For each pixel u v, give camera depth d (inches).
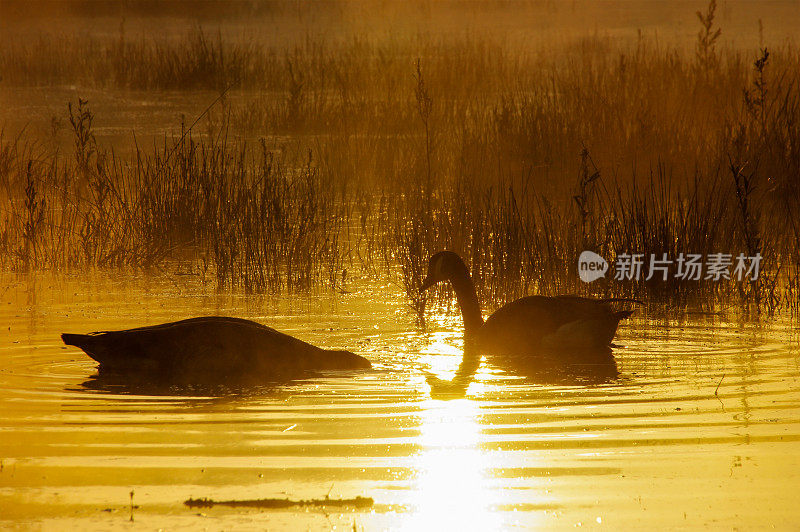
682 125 2412.6
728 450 755.4
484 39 4707.2
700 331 1202.6
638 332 1206.3
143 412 871.1
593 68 3550.7
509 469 713.6
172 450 760.3
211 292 1422.2
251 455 748.0
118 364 1008.2
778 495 661.9
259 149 2549.2
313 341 1157.7
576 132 2322.8
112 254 1622.8
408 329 1227.9
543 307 1154.7
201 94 3449.8
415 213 1852.9
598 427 815.7
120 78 3622.0
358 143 2477.9
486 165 2237.9
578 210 1843.0
